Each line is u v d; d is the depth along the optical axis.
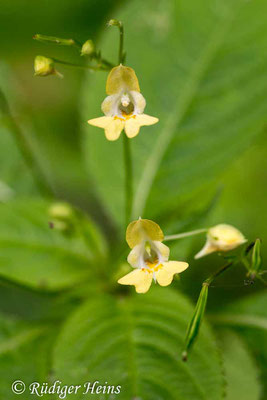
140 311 0.21
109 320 0.21
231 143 0.23
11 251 0.22
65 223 0.22
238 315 0.23
